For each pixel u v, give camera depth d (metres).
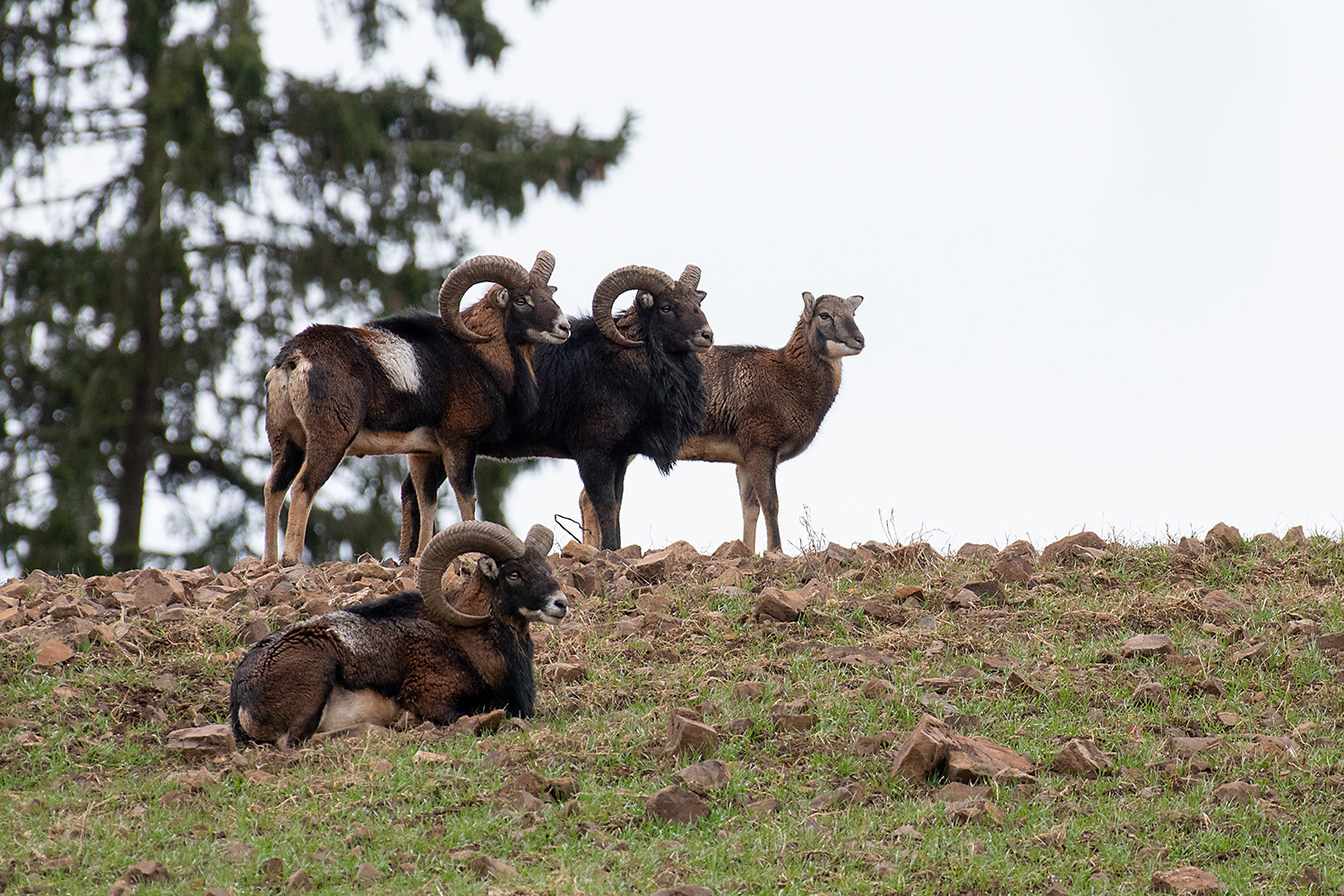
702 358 57.84
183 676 35.78
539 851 26.55
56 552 91.19
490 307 49.81
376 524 94.75
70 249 93.75
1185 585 40.78
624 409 52.03
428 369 48.12
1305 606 38.53
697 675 34.75
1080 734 31.33
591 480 52.06
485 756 29.69
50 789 29.97
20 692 34.62
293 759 29.94
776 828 27.30
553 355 51.88
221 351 95.94
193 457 97.94
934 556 43.69
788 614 37.97
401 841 26.77
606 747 30.38
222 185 97.25
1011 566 41.47
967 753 29.66
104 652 37.19
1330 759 30.12
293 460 46.84
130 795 29.33
